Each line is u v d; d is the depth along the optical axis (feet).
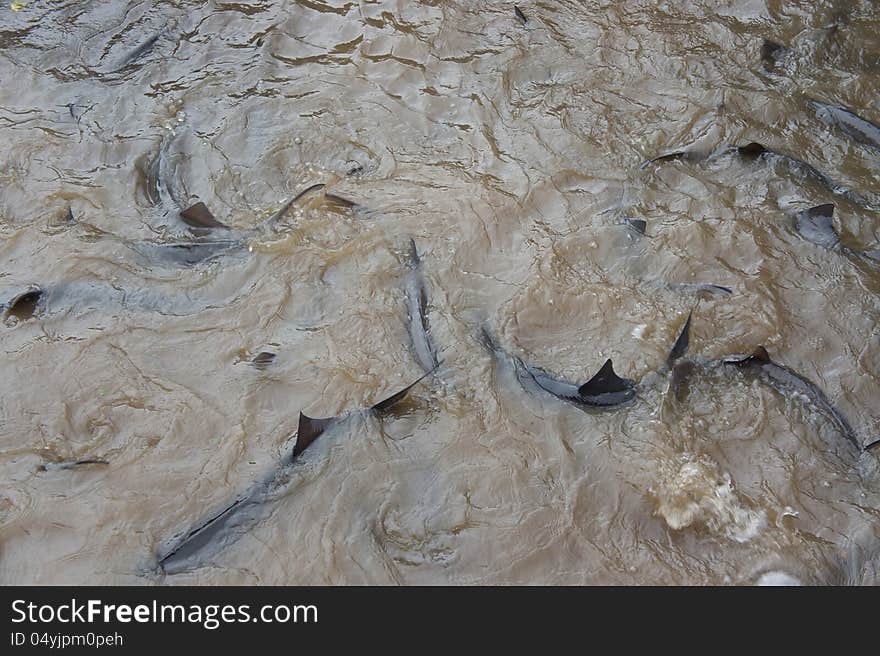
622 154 19.47
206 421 14.19
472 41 22.94
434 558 12.54
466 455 13.70
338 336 15.51
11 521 12.87
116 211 18.17
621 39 22.81
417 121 20.48
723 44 22.57
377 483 13.33
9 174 19.06
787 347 15.39
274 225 17.63
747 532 12.85
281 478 13.35
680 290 16.37
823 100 20.81
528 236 17.49
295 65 22.26
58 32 23.41
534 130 20.12
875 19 23.30
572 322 15.94
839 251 16.92
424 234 17.44
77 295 16.24
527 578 12.37
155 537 12.71
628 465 13.58
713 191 18.45
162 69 22.13
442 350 15.28
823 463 13.67
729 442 13.93
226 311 15.98
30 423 14.23
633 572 12.42
